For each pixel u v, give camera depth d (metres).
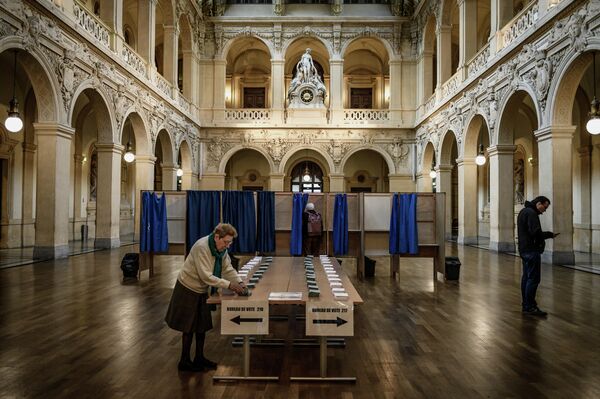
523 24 13.02
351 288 4.78
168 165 20.86
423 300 7.78
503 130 14.50
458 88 18.09
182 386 4.06
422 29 24.09
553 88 11.30
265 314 4.14
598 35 9.56
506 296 8.08
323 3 26.22
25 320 6.16
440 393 3.95
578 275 10.02
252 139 25.50
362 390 4.01
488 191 23.11
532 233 6.68
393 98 25.59
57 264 11.30
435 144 21.62
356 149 25.45
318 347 5.25
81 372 4.35
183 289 4.40
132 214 24.09
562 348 5.16
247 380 4.20
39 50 10.63
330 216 10.94
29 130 16.14
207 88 25.72
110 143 14.62
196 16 24.41
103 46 13.64
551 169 11.48
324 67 29.72
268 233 10.74
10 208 15.45
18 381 4.11
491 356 4.89
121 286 8.71
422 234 10.12
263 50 29.16
